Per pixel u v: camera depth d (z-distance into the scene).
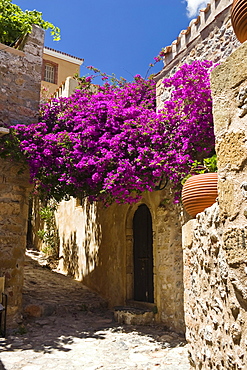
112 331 6.04
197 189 2.71
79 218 11.27
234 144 1.82
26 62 7.57
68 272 11.58
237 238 1.73
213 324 2.11
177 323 5.92
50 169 6.65
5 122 7.05
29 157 6.59
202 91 5.08
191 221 2.71
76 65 18.98
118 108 6.65
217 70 2.03
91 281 9.66
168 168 5.40
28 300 7.63
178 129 5.56
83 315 7.44
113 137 6.14
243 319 1.67
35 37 7.82
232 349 1.80
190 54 6.12
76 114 7.44
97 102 7.09
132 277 7.74
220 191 1.92
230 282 1.82
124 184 5.86
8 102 7.17
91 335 5.76
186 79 5.21
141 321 6.48
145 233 7.50
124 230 7.92
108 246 8.78
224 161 1.90
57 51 18.33
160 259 6.62
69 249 11.84
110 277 8.45
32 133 6.93
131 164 5.90
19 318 6.48
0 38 7.75
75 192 7.32
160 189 6.51
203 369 2.30
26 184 7.14
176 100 5.86
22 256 6.86
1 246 6.52
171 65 6.74
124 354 4.64
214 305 2.09
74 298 8.52
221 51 5.25
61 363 4.22
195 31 6.02
